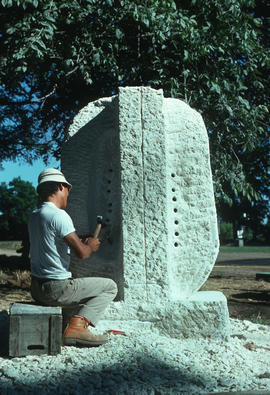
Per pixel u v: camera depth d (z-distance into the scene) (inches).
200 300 167.2
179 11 283.7
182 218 177.8
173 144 179.6
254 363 143.4
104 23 286.2
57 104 405.7
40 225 138.3
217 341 164.2
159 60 297.1
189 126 181.9
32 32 244.5
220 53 323.0
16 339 129.3
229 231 1818.4
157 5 268.7
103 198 183.8
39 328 130.7
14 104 419.2
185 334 165.5
